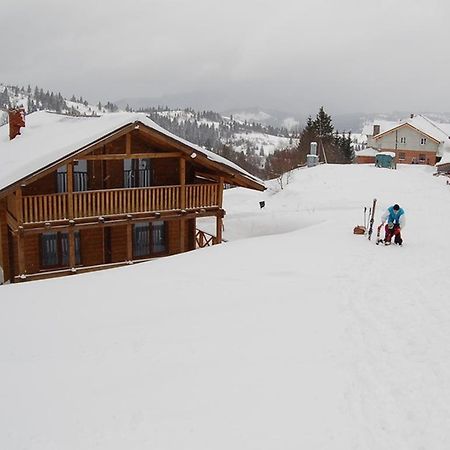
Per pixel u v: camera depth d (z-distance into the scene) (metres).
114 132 17.30
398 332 10.10
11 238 19.62
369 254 16.52
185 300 12.38
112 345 9.93
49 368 9.08
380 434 6.95
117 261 21.31
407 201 32.09
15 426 7.37
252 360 9.08
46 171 16.47
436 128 64.06
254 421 7.29
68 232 18.73
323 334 10.10
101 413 7.62
